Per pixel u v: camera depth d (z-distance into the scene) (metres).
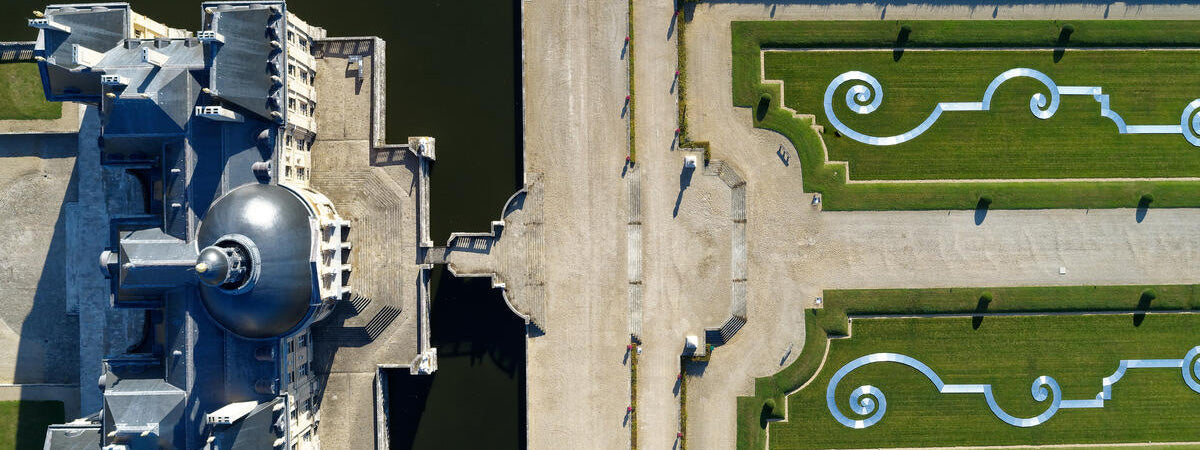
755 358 53.06
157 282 40.72
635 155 52.28
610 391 52.28
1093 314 52.97
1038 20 52.97
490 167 53.19
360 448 50.81
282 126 44.03
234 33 41.81
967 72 53.06
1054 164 53.00
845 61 53.12
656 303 52.44
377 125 50.59
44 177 51.94
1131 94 52.94
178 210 42.44
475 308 53.28
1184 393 53.00
